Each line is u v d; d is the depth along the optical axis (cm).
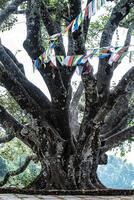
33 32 1388
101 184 1481
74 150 1438
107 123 1606
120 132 1541
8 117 1444
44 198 1047
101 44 1452
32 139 1448
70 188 1409
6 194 1101
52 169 1435
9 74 1362
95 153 1448
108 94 1397
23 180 2109
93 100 1372
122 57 1004
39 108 1415
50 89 1410
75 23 980
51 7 1562
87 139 1422
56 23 1532
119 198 1073
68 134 1434
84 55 1064
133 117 1641
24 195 1092
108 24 1477
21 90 1380
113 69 1438
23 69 1622
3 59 1435
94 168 1458
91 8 927
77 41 1242
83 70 1306
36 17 1404
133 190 1162
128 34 1750
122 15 1464
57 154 1431
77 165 1429
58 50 1409
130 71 1389
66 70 1435
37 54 1377
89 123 1405
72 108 1658
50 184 1434
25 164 1927
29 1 1448
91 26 1977
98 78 1417
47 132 1431
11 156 2364
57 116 1423
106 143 1523
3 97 2009
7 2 1647
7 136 1855
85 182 1425
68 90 1433
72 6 1276
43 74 1406
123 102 1644
